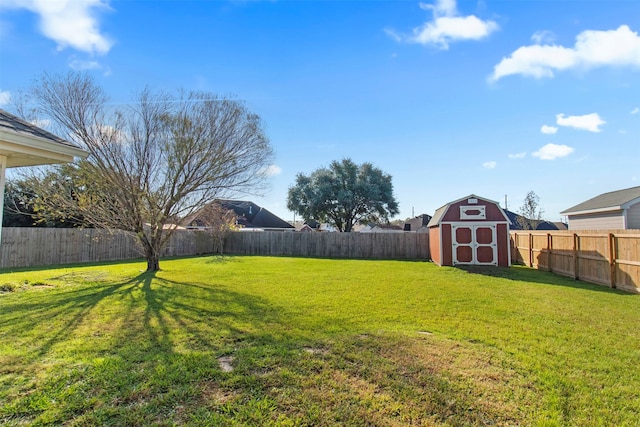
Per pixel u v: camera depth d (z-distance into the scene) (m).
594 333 4.14
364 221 25.11
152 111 9.37
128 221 9.45
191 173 9.64
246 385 2.67
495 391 2.64
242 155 10.45
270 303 5.59
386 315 4.88
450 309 5.31
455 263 11.91
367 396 2.53
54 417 2.18
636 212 13.81
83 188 9.27
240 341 3.70
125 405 2.35
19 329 4.07
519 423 2.23
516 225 26.16
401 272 9.98
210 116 9.80
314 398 2.49
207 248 18.30
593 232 8.32
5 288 6.74
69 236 12.45
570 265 9.27
